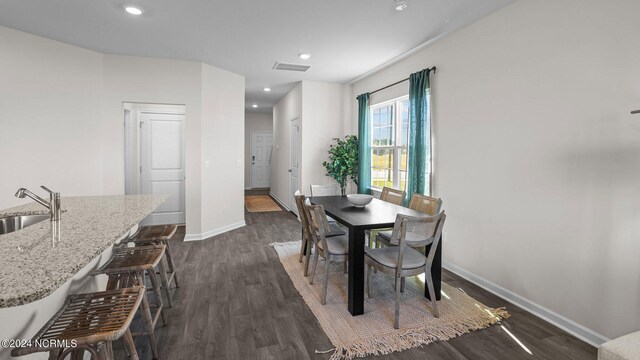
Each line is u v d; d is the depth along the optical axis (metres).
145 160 5.13
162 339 2.12
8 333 1.17
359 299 2.44
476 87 3.04
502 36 2.76
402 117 4.46
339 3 2.72
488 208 2.93
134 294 1.43
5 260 1.11
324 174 5.70
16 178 3.39
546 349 2.06
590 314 2.16
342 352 2.01
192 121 4.46
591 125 2.13
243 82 5.25
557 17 2.32
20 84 3.39
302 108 5.49
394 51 3.90
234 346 2.05
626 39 1.95
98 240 1.36
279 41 3.61
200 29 3.29
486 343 2.12
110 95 4.11
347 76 5.16
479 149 3.02
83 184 3.92
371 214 2.81
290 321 2.36
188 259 3.72
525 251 2.59
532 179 2.52
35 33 3.42
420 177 3.68
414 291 2.88
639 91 1.90
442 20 3.03
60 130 3.71
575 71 2.21
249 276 3.21
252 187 10.48
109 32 3.39
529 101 2.53
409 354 2.00
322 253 2.76
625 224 1.98
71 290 1.67
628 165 1.96
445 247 3.48
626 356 1.38
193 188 4.52
